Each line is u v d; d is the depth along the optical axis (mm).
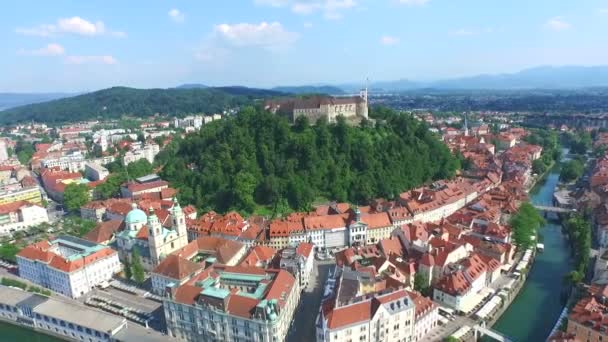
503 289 180750
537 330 159750
